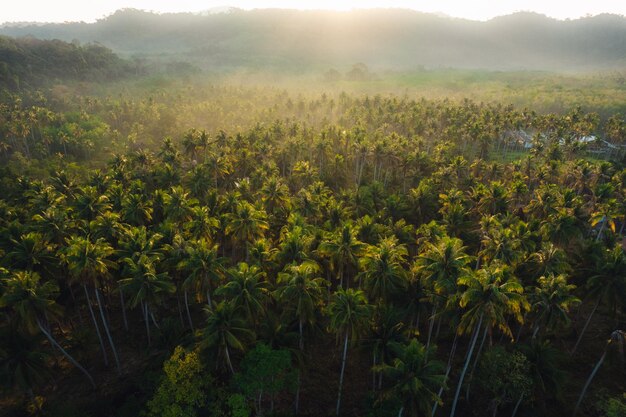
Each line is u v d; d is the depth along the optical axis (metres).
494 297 42.25
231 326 46.66
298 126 142.25
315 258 60.25
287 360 44.25
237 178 107.44
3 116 155.38
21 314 46.28
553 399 53.62
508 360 46.59
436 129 159.75
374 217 79.38
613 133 151.88
